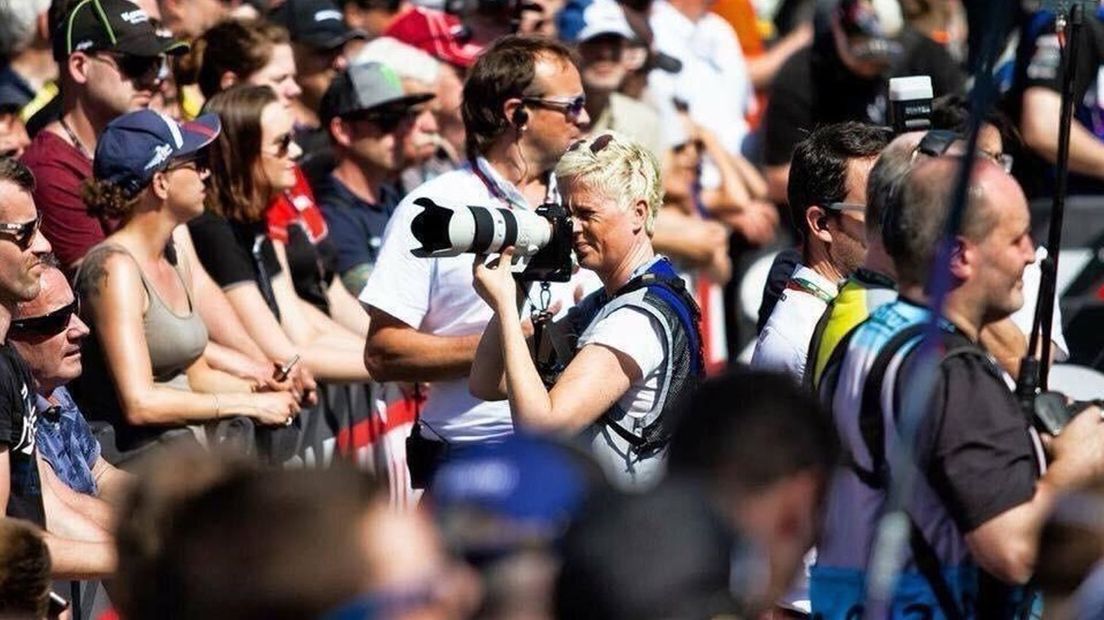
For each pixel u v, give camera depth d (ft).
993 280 39.86
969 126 37.83
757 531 32.01
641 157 51.37
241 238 71.56
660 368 49.80
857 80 91.20
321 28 87.97
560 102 56.90
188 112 80.02
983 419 38.78
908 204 39.83
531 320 52.95
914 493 39.40
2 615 39.83
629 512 26.04
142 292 63.67
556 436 27.25
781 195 94.84
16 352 52.01
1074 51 48.83
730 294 94.94
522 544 25.84
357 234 80.12
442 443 58.03
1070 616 35.50
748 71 107.24
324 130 82.17
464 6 91.61
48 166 67.97
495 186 57.57
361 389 72.33
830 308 42.39
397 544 25.30
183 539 25.29
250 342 70.33
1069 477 40.37
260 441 66.18
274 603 24.70
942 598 39.55
